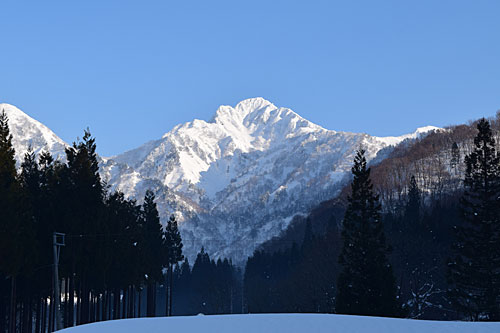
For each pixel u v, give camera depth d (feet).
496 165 175.63
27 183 183.01
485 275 169.78
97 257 177.58
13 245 142.00
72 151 185.88
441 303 241.14
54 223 168.25
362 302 167.53
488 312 169.27
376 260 171.12
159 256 282.15
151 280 255.50
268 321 81.41
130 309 238.48
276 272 485.56
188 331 76.38
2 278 160.97
